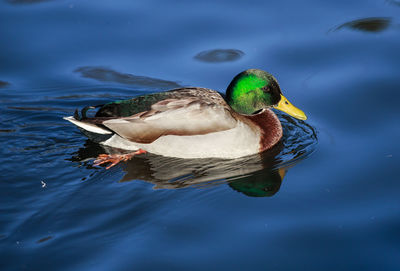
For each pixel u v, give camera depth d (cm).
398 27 1608
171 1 1784
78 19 1697
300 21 1666
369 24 1625
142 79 1498
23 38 1617
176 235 928
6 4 1764
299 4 1752
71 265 866
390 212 972
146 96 1208
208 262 862
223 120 1163
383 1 1742
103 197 1042
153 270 847
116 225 960
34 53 1570
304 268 848
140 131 1176
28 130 1300
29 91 1453
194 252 886
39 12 1728
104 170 1134
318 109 1348
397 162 1120
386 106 1321
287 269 847
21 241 922
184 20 1689
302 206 1001
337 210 985
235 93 1236
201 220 970
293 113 1231
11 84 1471
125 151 1213
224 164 1165
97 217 984
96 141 1237
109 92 1447
